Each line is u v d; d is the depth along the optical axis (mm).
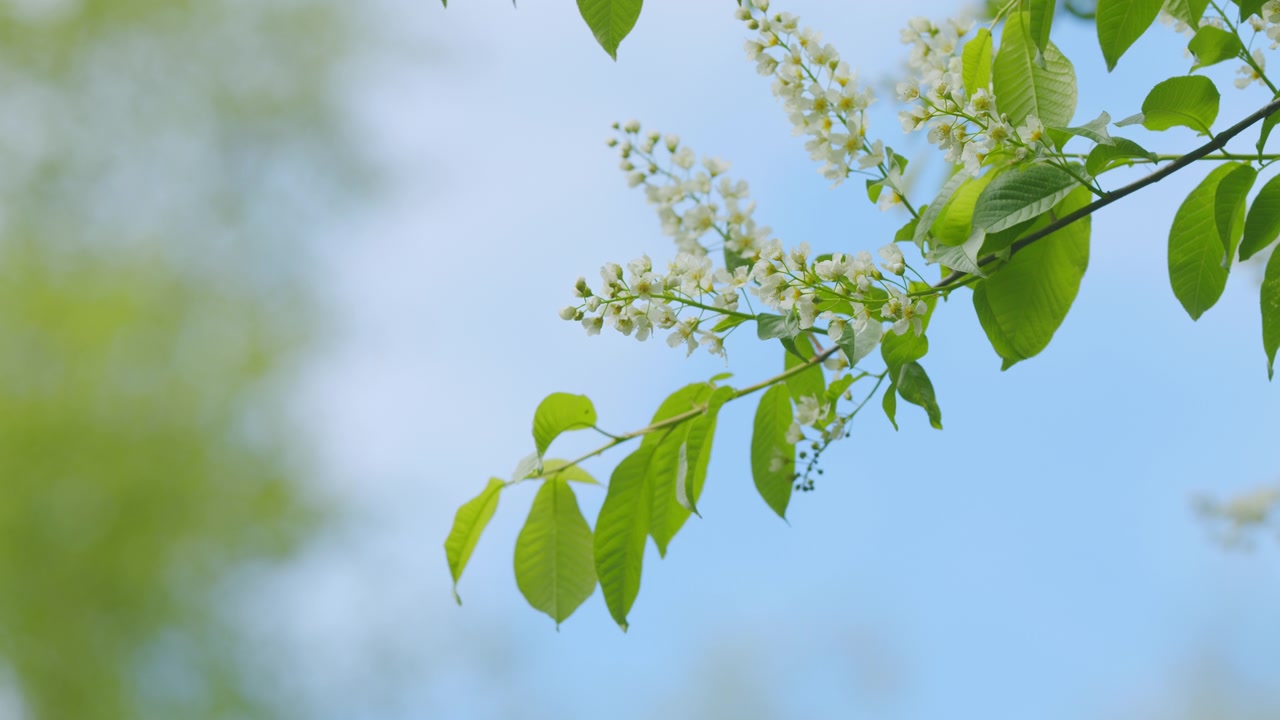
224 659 8898
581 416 1570
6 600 8531
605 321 1407
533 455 1649
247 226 10172
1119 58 1198
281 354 9734
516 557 1670
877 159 1423
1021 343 1422
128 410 9203
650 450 1566
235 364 9555
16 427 8758
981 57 1472
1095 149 1192
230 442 9414
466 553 1680
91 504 8828
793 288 1307
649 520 1578
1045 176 1242
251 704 8875
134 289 9516
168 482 8945
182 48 10242
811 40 1454
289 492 9305
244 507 9219
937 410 1331
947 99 1320
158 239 9859
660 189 1841
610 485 1558
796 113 1451
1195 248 1327
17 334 9141
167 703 8797
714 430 1594
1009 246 1305
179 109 10266
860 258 1285
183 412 9266
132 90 10172
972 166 1296
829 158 1440
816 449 1560
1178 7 1368
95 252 9727
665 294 1392
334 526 9508
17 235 9547
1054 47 1346
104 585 8641
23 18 9828
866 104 1442
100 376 9141
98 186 9977
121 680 8656
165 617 8781
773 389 1613
